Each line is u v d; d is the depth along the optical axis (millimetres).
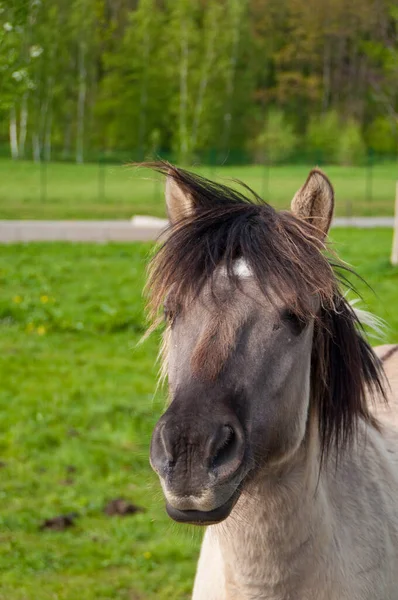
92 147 57875
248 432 2434
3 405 8414
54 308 12805
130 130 58844
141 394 8828
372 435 3260
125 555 5605
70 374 9664
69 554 5602
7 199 33906
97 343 11180
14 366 9898
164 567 5496
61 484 6641
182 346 2482
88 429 7793
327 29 65812
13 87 6230
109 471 6867
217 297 2471
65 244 20266
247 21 59750
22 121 52250
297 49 66188
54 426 7836
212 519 2305
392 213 31078
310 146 58438
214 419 2303
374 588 2832
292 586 2707
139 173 4254
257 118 59250
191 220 2660
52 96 54375
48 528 5949
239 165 50625
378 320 3375
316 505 2705
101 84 59406
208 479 2254
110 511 6164
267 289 2461
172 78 58719
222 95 57406
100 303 13273
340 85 66250
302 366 2609
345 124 61344
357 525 2879
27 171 45125
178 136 55125
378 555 2883
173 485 2262
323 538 2713
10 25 5926
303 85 65188
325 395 2797
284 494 2652
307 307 2496
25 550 5625
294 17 66312
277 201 31375
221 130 57406
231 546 2732
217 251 2533
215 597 2932
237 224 2582
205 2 60625
